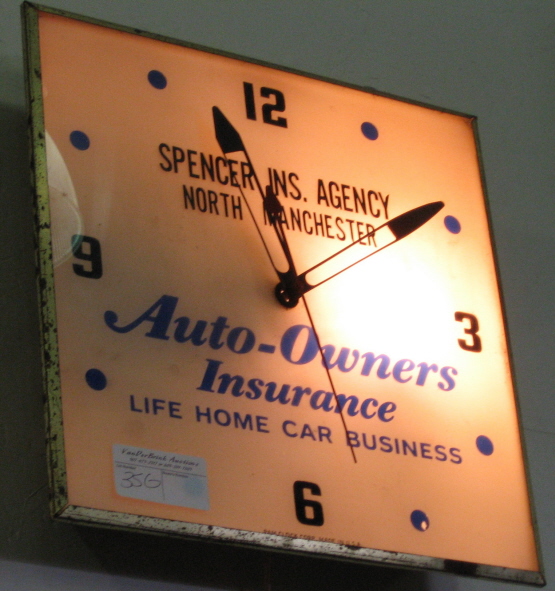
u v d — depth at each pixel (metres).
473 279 1.14
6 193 1.04
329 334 1.06
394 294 1.10
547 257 1.28
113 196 1.01
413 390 1.07
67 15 1.05
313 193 1.10
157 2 1.20
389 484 1.02
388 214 1.13
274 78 1.13
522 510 1.07
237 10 1.23
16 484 0.95
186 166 1.05
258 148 1.09
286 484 0.98
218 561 0.99
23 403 0.98
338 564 1.03
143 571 0.96
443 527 1.03
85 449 0.92
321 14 1.28
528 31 1.39
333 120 1.14
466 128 1.21
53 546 0.94
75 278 0.97
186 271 1.02
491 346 1.13
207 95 1.09
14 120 1.07
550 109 1.36
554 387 1.21
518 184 1.30
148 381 0.96
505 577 1.03
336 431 1.02
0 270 1.01
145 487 0.93
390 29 1.31
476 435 1.08
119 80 1.05
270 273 1.05
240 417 0.99
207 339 1.00
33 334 1.00
